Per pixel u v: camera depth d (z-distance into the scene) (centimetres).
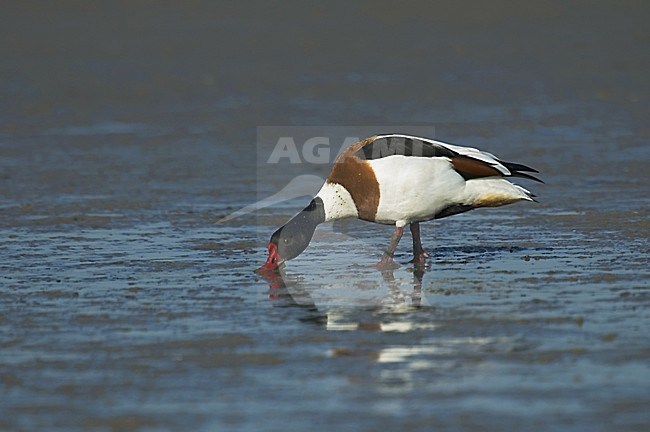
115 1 5012
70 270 1321
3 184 1934
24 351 998
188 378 920
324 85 3269
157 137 2466
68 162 2158
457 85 3250
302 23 4612
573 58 3744
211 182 1962
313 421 826
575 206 1688
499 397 866
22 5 4903
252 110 2844
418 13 4822
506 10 4856
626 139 2361
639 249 1386
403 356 970
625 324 1052
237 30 4416
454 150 1291
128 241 1491
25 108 2878
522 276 1261
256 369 941
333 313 1120
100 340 1029
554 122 2622
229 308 1144
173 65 3647
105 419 835
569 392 873
